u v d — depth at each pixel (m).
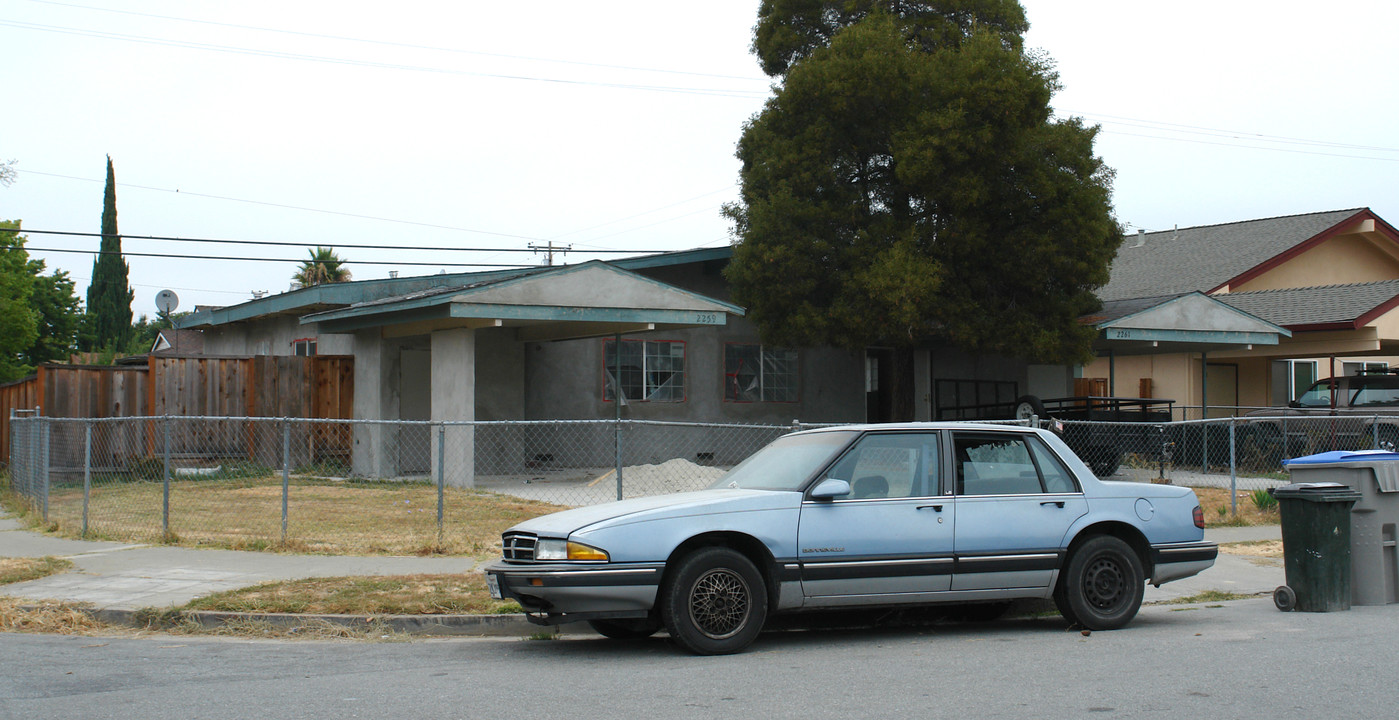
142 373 20.70
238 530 13.25
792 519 7.78
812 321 20.91
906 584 7.96
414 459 21.56
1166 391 30.02
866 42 20.77
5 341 42.84
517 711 5.97
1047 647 7.91
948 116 19.83
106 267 67.62
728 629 7.66
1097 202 20.73
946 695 6.31
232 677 6.91
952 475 8.27
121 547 12.09
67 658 7.52
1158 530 8.75
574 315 18.61
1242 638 8.15
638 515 7.55
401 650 7.99
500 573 7.70
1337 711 5.87
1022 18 23.02
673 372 24.22
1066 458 8.68
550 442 22.86
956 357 27.58
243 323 28.45
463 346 18.80
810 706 6.05
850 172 21.83
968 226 20.44
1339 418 16.52
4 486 20.23
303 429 21.47
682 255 23.48
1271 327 23.55
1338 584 9.38
